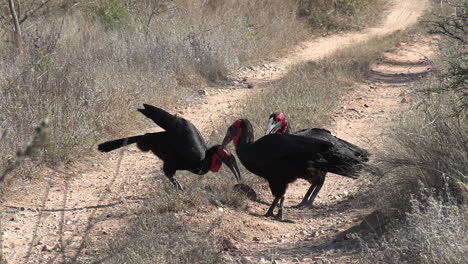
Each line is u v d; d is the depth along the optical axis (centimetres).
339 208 1469
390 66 3266
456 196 1151
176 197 1407
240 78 3041
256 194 1528
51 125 1775
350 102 2527
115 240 1148
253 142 1452
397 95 2612
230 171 1620
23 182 1572
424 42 3872
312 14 4516
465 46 1673
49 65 2102
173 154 1503
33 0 3059
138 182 1647
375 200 1299
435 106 1519
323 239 1240
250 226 1327
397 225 1134
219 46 3103
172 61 2850
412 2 5450
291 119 2109
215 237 1216
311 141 1387
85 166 1781
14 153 1611
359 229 1244
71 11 3369
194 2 3756
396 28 4641
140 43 2881
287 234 1305
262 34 3697
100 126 2030
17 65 2120
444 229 958
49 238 1239
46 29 2848
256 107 2231
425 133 1345
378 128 2041
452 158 1203
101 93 2097
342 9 4647
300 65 3123
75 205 1463
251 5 3981
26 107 1850
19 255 1146
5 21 2952
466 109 1396
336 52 3616
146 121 2231
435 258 922
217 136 1906
